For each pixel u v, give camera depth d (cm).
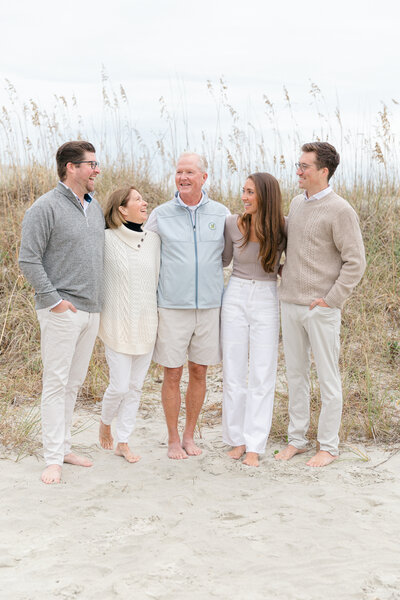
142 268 416
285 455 442
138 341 417
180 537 333
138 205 414
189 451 452
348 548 318
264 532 338
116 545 324
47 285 377
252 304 433
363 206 822
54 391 401
